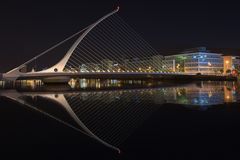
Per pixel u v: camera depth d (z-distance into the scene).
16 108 24.45
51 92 43.69
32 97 34.75
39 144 12.10
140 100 29.69
